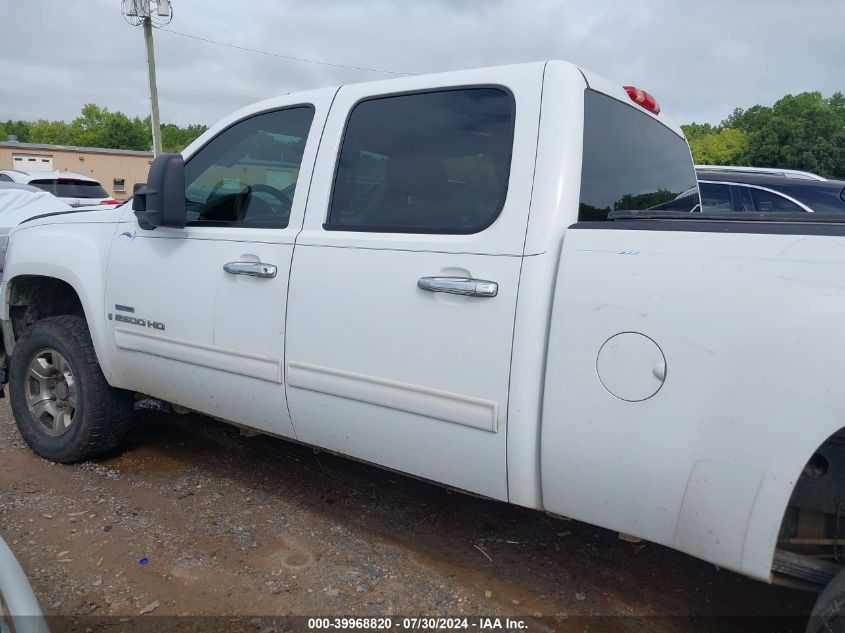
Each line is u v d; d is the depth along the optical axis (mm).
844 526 2119
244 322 3074
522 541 3311
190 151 3553
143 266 3479
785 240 1926
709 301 1984
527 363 2289
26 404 4121
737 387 1938
